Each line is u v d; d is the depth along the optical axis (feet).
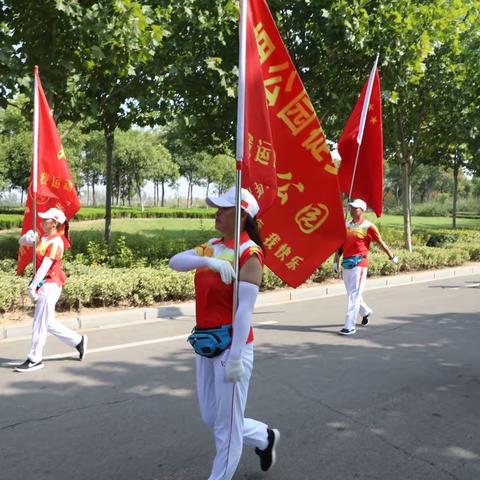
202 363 9.77
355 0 38.83
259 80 10.23
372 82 22.09
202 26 37.19
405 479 10.96
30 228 20.75
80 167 137.18
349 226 23.59
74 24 30.53
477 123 51.90
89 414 14.23
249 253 9.21
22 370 17.78
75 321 24.58
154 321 26.27
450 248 51.21
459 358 19.79
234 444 9.56
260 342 22.09
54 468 11.35
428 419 14.07
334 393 15.98
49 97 33.81
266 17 10.65
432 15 41.81
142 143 143.02
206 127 44.83
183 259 9.36
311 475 11.08
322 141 10.75
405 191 54.54
